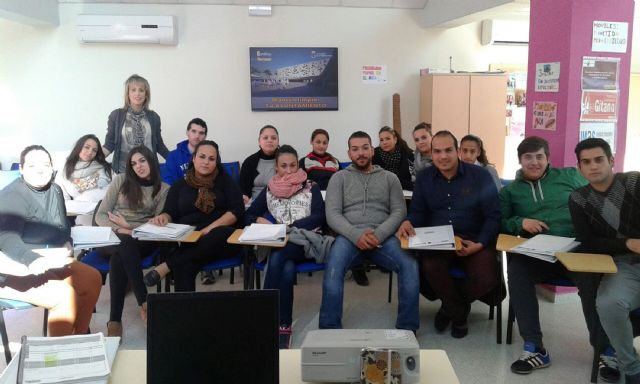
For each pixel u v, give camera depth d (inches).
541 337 108.1
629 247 97.0
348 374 54.7
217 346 49.4
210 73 216.5
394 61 225.6
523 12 203.5
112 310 119.6
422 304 143.9
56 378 53.9
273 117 221.8
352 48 222.4
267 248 122.4
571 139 137.2
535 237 112.0
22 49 208.4
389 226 124.0
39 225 109.4
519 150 122.6
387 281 162.2
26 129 212.8
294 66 218.8
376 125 228.4
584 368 106.3
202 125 169.3
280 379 57.0
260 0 213.3
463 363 109.2
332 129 225.9
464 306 120.7
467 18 196.1
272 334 49.9
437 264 119.0
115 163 169.8
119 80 213.0
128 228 127.3
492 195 123.3
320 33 219.9
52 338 61.4
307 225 128.7
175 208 131.9
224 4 213.2
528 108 150.3
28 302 101.9
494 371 105.7
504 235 118.6
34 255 102.4
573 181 121.2
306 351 54.6
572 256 99.0
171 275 126.0
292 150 137.4
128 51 211.9
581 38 134.0
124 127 167.6
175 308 49.1
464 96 216.2
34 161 107.7
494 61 231.8
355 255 123.3
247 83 218.7
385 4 220.4
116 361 60.0
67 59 210.2
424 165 174.9
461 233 125.1
